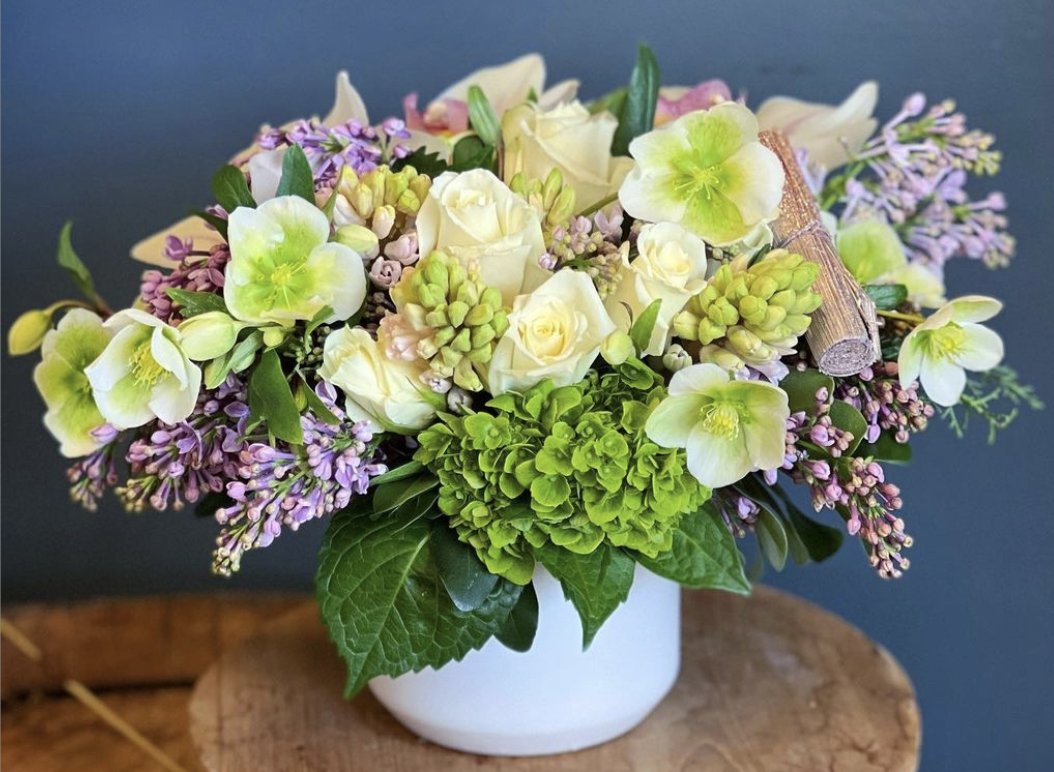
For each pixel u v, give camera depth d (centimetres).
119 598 113
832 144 87
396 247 65
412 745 82
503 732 77
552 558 66
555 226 67
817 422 65
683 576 67
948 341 68
